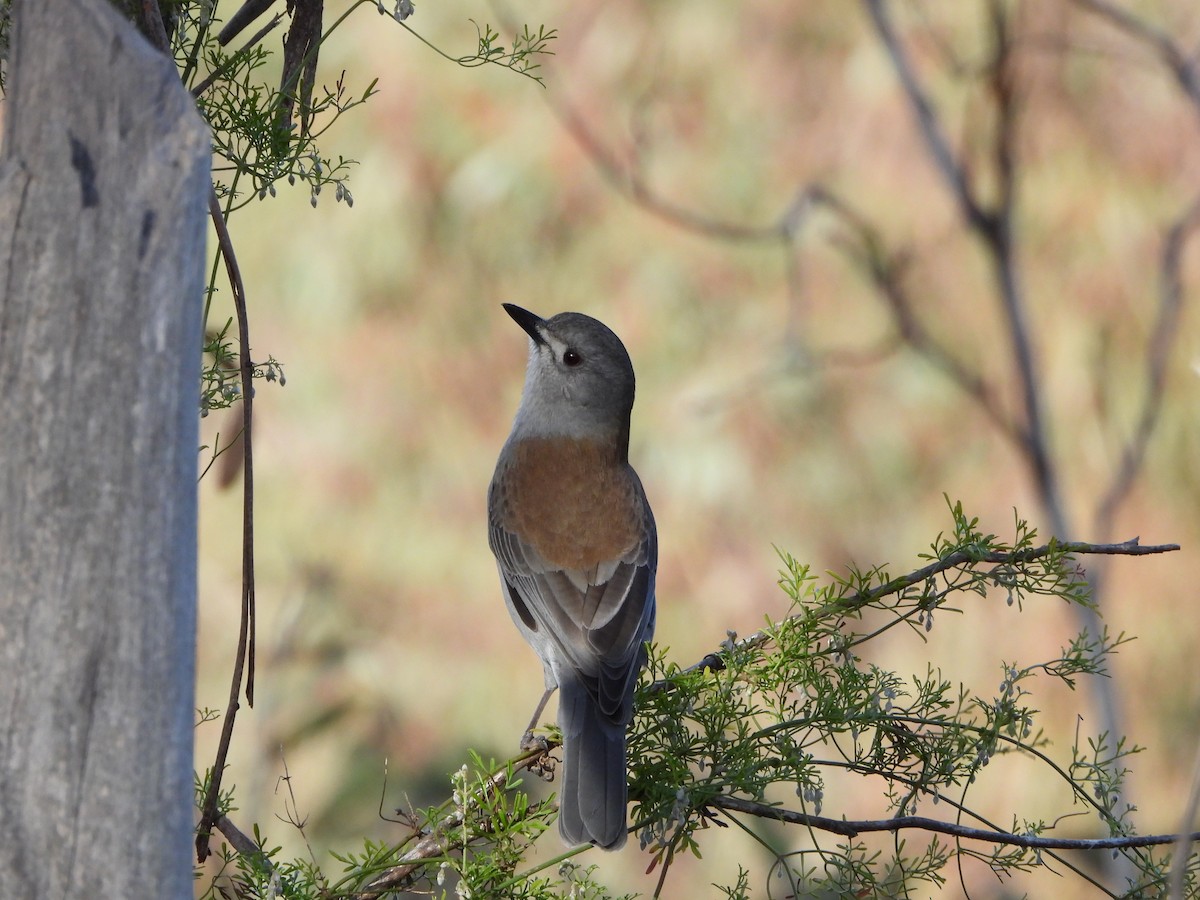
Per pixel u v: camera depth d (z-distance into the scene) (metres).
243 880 4.28
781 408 15.04
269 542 14.73
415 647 14.77
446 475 15.12
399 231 15.12
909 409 15.37
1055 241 15.13
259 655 14.39
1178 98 14.91
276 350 15.15
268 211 15.42
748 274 15.36
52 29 2.88
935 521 14.98
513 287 15.39
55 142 2.87
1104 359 14.84
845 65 15.53
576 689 6.80
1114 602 14.55
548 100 15.23
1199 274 14.70
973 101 14.02
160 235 2.84
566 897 4.34
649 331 15.19
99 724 2.84
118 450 2.84
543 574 7.28
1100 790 4.79
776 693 5.08
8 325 2.86
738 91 15.61
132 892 2.84
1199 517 14.84
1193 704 14.54
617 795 5.27
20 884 2.85
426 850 4.41
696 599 14.52
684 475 14.75
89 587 2.84
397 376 15.12
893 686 4.94
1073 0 15.00
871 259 14.42
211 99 4.68
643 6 15.58
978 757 4.77
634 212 15.20
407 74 15.05
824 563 14.70
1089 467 14.84
